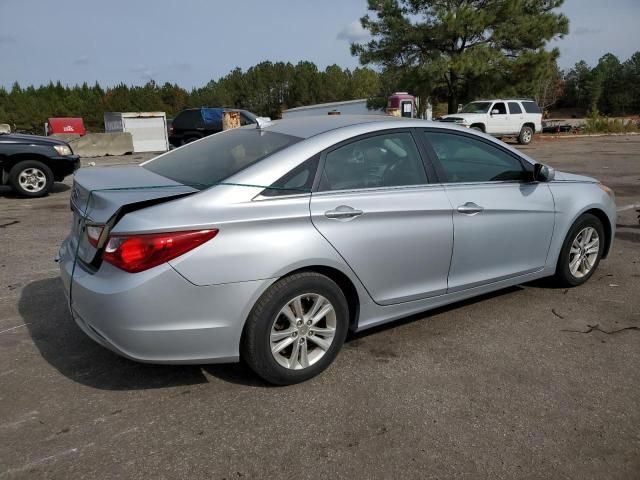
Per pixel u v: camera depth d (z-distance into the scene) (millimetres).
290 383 3270
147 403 3094
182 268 2836
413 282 3707
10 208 9031
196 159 3680
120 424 2896
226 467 2572
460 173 3986
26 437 2779
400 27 26359
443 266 3834
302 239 3119
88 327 3059
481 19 24672
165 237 2807
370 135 3598
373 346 3803
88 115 82938
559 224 4562
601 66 82000
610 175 12828
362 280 3432
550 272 4660
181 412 3008
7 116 80125
